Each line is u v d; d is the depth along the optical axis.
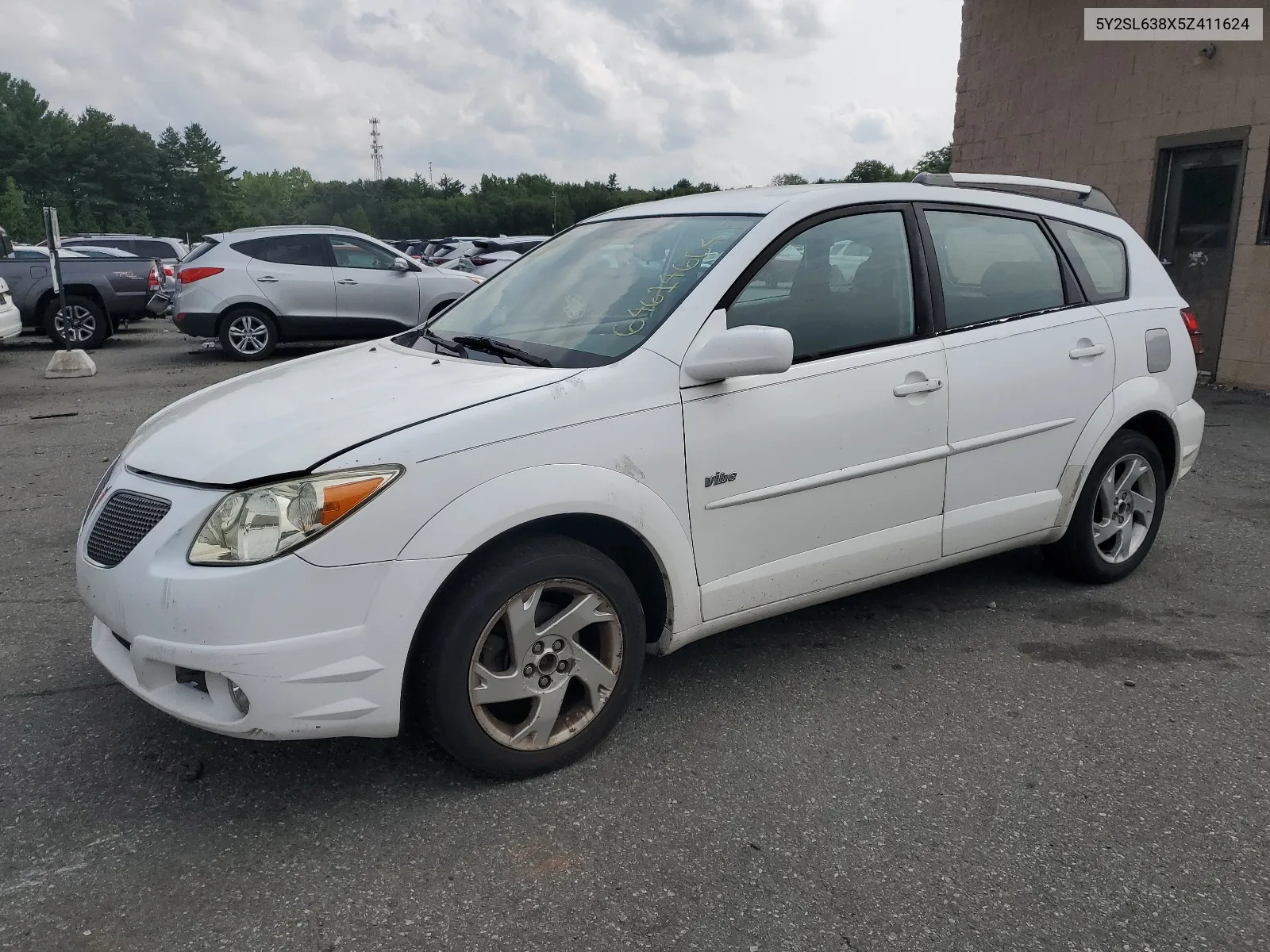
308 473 2.58
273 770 3.02
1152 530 4.60
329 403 2.97
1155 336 4.38
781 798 2.86
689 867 2.56
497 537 2.79
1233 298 9.34
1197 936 2.30
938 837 2.68
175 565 2.59
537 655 2.88
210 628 2.51
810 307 3.40
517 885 2.49
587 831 2.71
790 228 3.40
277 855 2.61
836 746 3.15
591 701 3.03
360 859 2.59
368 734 2.68
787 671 3.69
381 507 2.58
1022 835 2.69
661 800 2.85
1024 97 11.41
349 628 2.58
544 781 2.96
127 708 3.40
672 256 3.45
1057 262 4.17
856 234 3.56
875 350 3.51
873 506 3.54
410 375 3.18
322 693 2.57
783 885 2.48
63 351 11.41
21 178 87.12
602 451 2.90
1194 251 9.72
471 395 2.87
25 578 4.64
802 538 3.39
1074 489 4.18
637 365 3.03
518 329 3.50
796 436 3.29
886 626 4.11
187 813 2.80
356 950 2.27
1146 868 2.55
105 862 2.58
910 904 2.42
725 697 3.48
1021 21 11.34
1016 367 3.87
